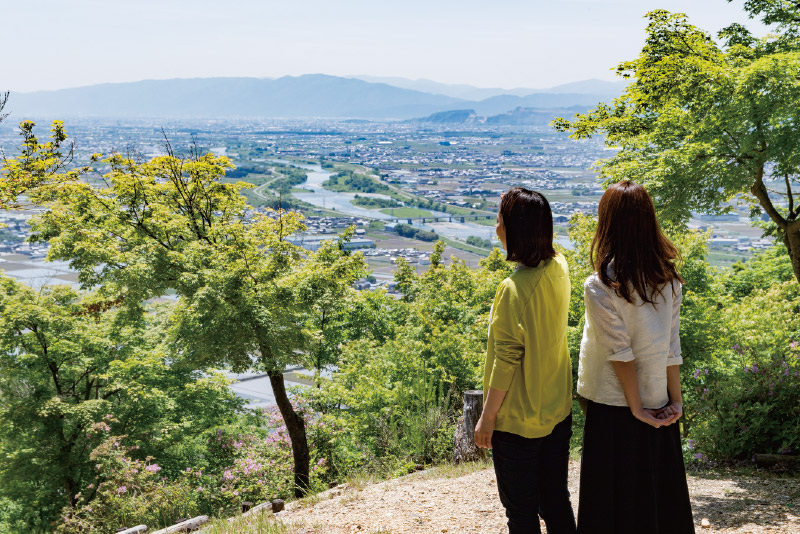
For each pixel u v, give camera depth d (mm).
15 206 13422
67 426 16172
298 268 14648
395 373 15781
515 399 2461
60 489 16344
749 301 14273
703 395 6547
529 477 2500
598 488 2289
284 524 4551
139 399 16484
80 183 14156
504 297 2441
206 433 17688
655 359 2234
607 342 2227
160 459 16500
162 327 19266
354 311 22594
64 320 16656
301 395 16641
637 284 2189
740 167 8828
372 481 6285
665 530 2287
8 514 15914
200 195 15680
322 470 13953
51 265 135125
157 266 13828
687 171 9078
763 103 8531
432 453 9094
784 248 24594
